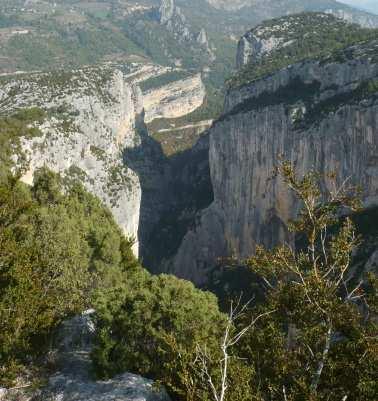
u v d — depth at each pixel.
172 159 177.25
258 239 101.31
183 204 146.25
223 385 15.10
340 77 88.75
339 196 19.83
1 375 22.89
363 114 75.69
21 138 76.44
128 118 147.25
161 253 131.38
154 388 21.36
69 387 22.84
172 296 25.28
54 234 33.44
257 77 115.81
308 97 91.69
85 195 50.47
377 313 18.56
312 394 16.69
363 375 17.55
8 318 23.27
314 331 18.44
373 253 62.38
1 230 26.95
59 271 30.75
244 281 90.38
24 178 74.50
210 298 26.28
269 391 18.78
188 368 18.30
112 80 133.38
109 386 22.53
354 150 77.81
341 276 18.72
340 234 19.08
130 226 101.31
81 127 102.31
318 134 83.19
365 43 93.19
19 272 24.28
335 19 146.12
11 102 102.31
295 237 84.19
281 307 19.16
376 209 72.12
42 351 24.92
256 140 98.38
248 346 19.73
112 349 23.78
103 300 25.22
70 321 29.36
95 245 39.16
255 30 145.62
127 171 103.25
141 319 24.14
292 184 19.34
